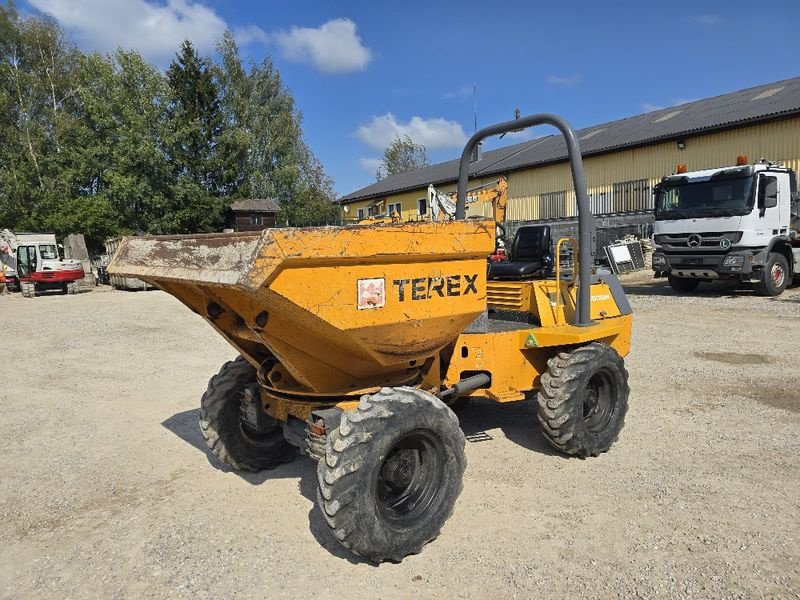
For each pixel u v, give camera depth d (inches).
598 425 195.5
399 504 138.9
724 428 217.5
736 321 443.5
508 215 1179.3
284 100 1861.5
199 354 391.9
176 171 1514.5
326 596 123.1
